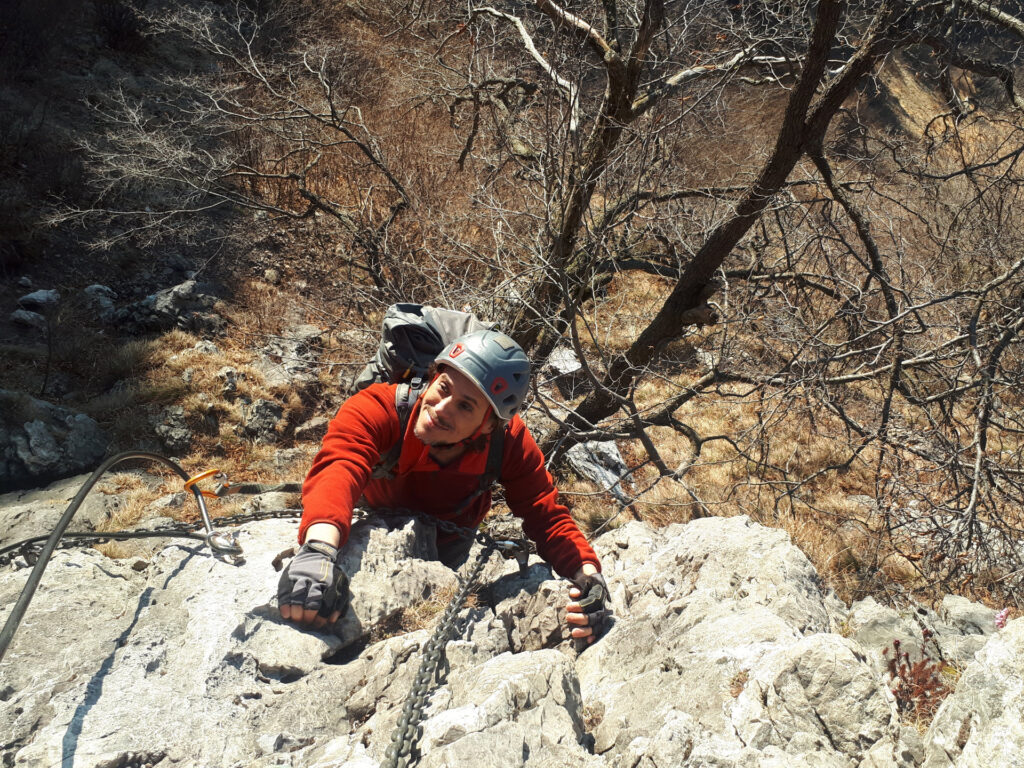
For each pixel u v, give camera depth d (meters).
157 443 9.99
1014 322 7.04
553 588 2.51
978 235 8.53
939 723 1.62
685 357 13.30
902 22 7.16
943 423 7.99
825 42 6.70
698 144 10.97
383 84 15.52
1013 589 7.26
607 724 1.98
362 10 18.30
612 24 8.66
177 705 2.06
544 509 2.71
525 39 9.51
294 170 14.05
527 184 8.53
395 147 13.37
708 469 11.30
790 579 2.52
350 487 2.44
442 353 2.47
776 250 10.63
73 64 15.25
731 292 9.23
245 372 11.22
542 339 9.16
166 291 11.98
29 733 1.95
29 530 7.78
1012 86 8.42
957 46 7.64
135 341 11.22
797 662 1.79
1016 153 8.27
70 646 2.25
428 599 2.57
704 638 2.13
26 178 12.63
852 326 8.52
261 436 10.62
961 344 7.74
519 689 1.84
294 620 2.34
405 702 1.89
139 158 12.25
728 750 1.66
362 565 2.55
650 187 8.84
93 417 9.97
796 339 8.02
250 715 2.06
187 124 13.96
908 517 8.45
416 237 11.43
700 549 2.74
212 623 2.34
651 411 11.41
